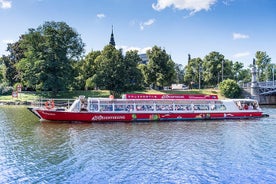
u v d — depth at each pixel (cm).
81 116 3916
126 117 4088
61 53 7838
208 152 2400
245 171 1944
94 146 2530
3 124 3669
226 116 4581
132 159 2166
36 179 1758
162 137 2977
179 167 2006
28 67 7681
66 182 1719
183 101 4453
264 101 9188
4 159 2125
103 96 8356
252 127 3744
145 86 10769
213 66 11750
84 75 9631
